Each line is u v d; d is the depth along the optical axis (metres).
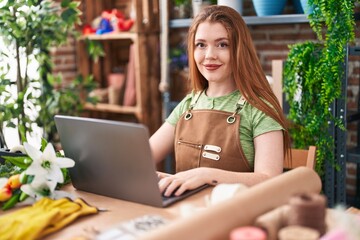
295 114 2.52
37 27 2.64
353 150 2.59
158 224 1.04
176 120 1.94
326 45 2.38
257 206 1.02
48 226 1.14
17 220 1.12
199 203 1.31
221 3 2.87
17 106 2.60
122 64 3.99
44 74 3.52
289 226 0.94
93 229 1.13
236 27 1.77
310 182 1.22
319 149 2.46
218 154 1.72
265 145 1.67
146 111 3.56
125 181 1.32
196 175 1.46
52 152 1.35
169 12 3.40
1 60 2.65
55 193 1.35
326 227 0.96
